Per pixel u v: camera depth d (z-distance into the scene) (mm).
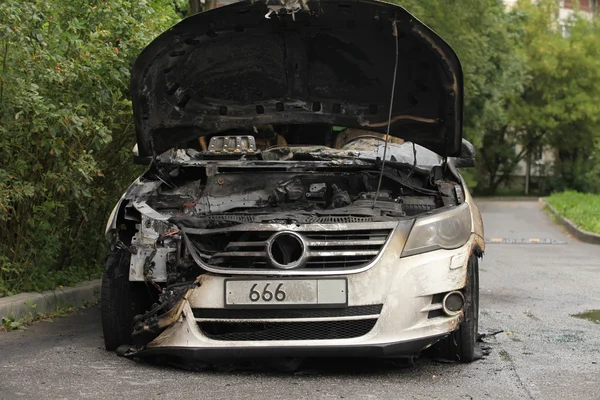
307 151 8141
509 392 5734
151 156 7789
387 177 7395
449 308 6219
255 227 6145
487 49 34438
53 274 9867
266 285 6008
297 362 6215
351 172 7512
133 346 6754
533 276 13125
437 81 7133
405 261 6117
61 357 6727
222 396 5516
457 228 6410
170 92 7555
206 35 7172
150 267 6352
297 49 7387
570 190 58000
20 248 9188
